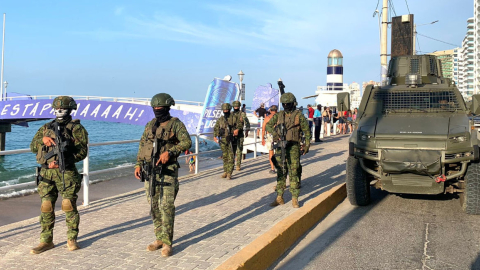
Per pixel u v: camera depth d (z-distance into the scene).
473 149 6.67
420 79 8.64
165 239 4.70
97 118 30.69
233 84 18.94
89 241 5.27
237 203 7.49
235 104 10.59
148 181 4.87
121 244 5.14
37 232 5.67
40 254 4.77
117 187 10.10
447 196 8.60
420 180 6.98
